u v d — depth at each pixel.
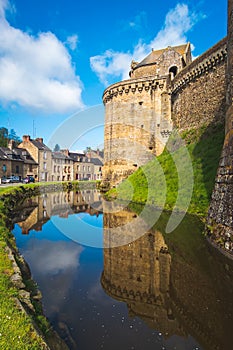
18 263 7.04
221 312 5.32
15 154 45.88
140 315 5.20
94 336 4.51
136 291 6.25
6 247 6.99
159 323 4.95
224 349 4.25
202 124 20.16
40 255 8.95
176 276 7.15
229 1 10.60
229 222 8.12
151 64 30.41
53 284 6.57
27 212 18.02
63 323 4.86
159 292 6.12
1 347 3.01
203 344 4.39
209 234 9.43
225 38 17.95
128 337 4.46
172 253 8.93
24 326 3.46
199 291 6.23
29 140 51.31
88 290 6.29
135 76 31.95
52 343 4.02
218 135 17.05
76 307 5.47
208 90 19.97
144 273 7.38
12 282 4.95
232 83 9.64
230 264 7.45
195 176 15.68
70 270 7.60
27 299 4.54
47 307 5.41
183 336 4.57
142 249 9.52
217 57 18.73
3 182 38.19
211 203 10.28
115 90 28.78
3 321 3.50
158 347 4.28
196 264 7.81
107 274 7.22
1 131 73.19
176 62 27.39
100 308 5.47
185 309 5.46
